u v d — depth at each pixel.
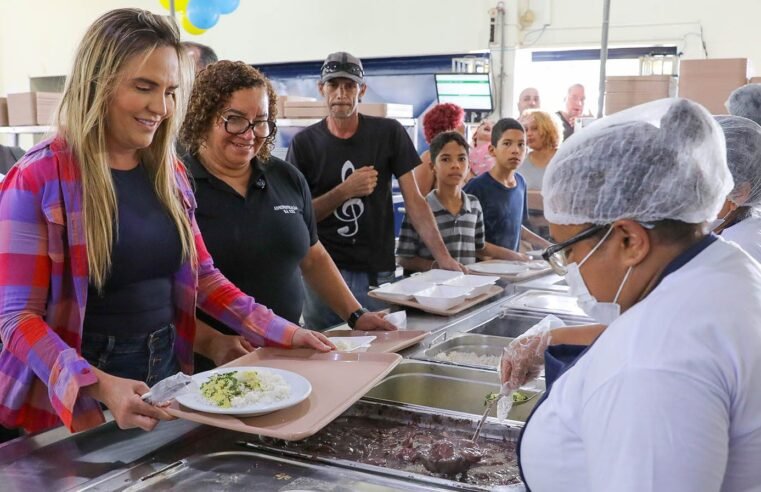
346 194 2.87
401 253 3.23
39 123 4.82
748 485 0.80
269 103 2.00
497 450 1.44
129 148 1.48
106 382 1.26
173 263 1.59
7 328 1.33
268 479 1.20
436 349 2.04
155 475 1.19
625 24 6.79
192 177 1.92
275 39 8.34
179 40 1.44
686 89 4.07
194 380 1.43
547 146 4.29
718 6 6.42
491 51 7.26
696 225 0.88
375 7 7.76
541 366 1.42
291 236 2.05
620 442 0.77
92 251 1.40
